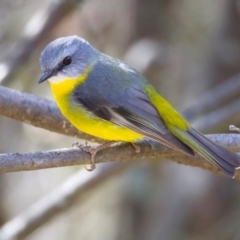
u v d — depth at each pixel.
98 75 9.20
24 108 9.95
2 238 12.34
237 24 13.74
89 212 16.89
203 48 14.24
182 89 14.48
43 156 7.98
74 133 10.26
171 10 14.24
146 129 8.77
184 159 9.72
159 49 14.20
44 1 14.22
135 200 14.45
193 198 14.10
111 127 9.01
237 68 13.89
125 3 14.32
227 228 13.41
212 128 12.69
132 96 9.05
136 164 13.05
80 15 14.20
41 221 12.62
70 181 12.84
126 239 14.68
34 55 14.38
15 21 14.32
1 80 12.48
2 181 15.57
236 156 8.47
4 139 14.66
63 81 9.20
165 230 14.17
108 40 14.50
